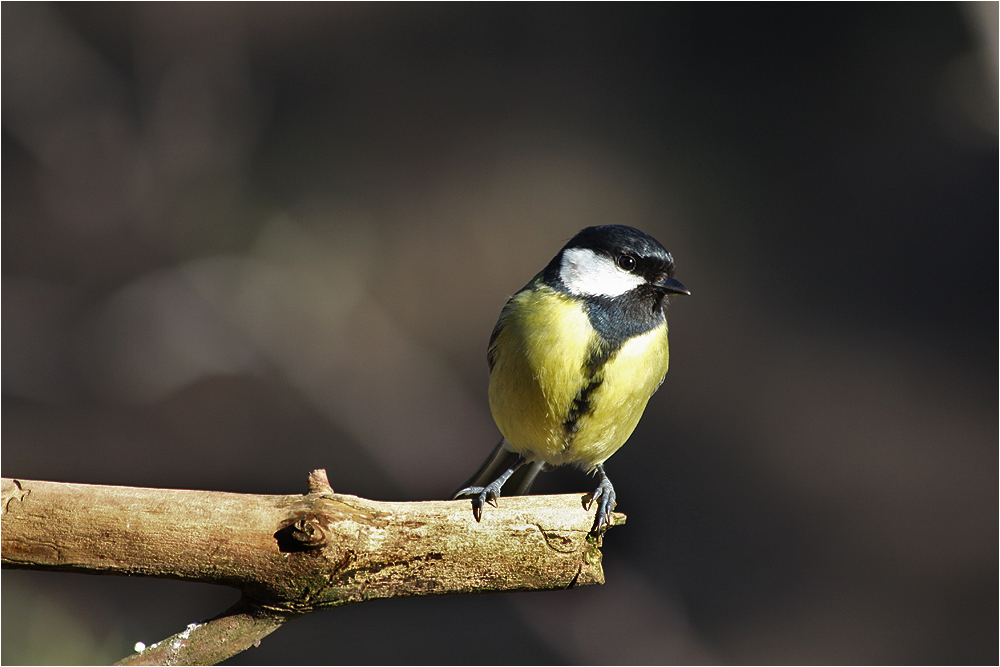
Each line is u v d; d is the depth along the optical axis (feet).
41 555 12.79
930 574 36.01
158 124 52.34
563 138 57.16
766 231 53.16
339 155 55.06
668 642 35.94
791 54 58.08
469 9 61.11
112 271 46.91
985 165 52.49
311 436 42.88
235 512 12.87
